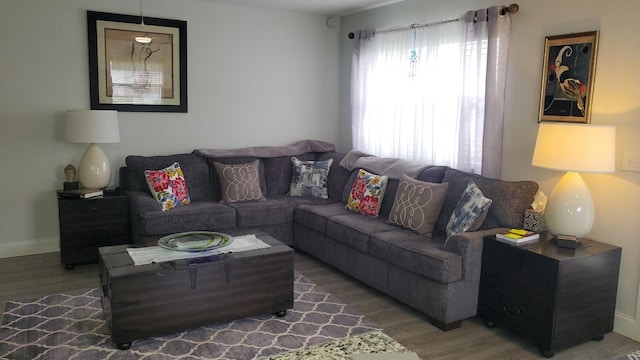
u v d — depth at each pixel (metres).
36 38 4.39
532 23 3.62
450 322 3.18
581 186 3.06
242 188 4.80
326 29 5.79
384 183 4.38
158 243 3.29
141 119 4.91
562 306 2.85
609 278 3.07
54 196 4.63
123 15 4.69
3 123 4.37
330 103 5.95
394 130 4.98
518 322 3.03
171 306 2.91
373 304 3.59
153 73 4.89
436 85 4.43
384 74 5.09
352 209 4.51
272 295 3.24
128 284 2.77
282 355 2.82
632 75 3.05
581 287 2.92
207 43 5.12
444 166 4.18
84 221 4.17
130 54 4.77
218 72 5.23
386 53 5.04
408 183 3.99
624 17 3.06
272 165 5.29
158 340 2.95
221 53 5.21
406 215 3.86
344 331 3.14
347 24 5.74
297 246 4.76
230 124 5.37
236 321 3.24
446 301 3.14
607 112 3.19
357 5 5.18
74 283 3.86
